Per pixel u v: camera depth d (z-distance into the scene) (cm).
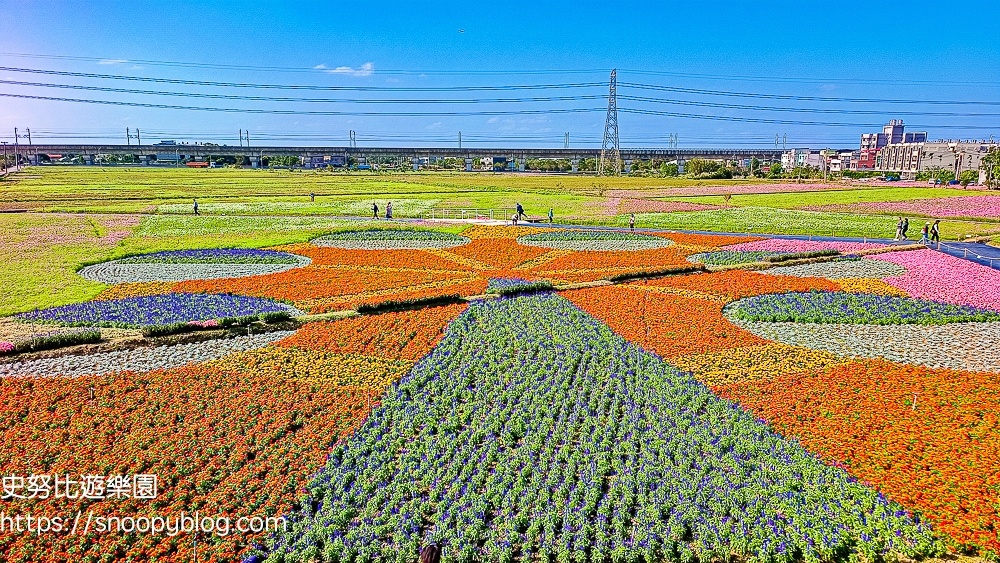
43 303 3484
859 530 1514
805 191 10862
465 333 2919
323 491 1702
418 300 3416
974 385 2314
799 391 2286
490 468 1834
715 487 1684
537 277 4178
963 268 4294
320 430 1995
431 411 2131
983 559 1450
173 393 2264
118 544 1480
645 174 18825
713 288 3769
